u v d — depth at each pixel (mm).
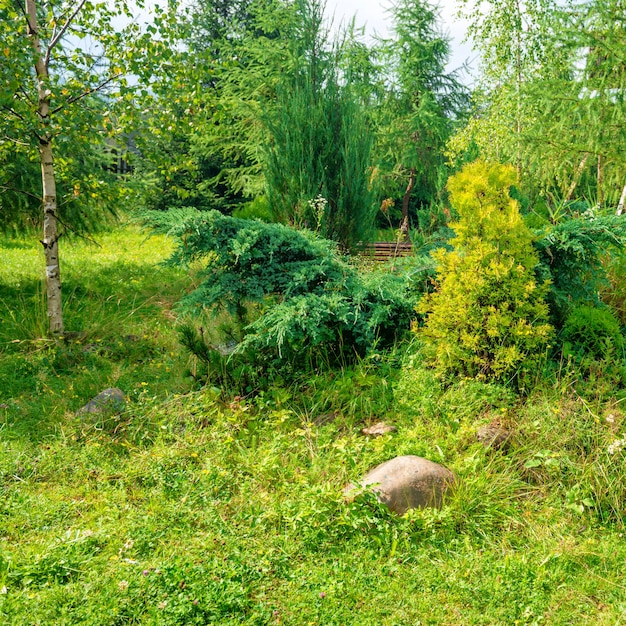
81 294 9680
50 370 6262
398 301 5555
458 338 4969
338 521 3629
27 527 3557
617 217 5242
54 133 7051
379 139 21188
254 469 4180
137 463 4312
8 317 7949
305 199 9086
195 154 19938
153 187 10633
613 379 5023
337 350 5746
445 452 4246
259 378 5465
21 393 5695
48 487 4039
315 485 3893
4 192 9547
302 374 5488
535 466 4094
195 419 4852
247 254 5527
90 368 6371
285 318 5117
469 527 3650
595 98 8062
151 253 14758
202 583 3035
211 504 3830
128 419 4930
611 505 3820
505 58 14352
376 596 3084
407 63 22016
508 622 2961
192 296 5789
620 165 8461
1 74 6422
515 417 4574
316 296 5441
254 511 3762
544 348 5145
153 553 3365
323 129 9133
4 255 13344
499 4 14133
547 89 8664
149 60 7129
